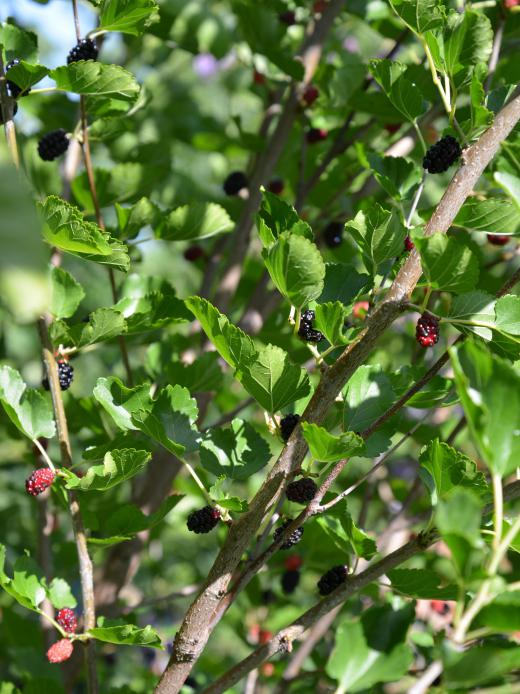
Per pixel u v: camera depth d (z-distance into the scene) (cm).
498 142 122
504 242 151
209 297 167
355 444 120
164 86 217
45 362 131
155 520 133
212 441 130
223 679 126
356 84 160
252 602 164
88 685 129
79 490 130
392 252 124
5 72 132
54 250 146
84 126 141
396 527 155
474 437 114
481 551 113
